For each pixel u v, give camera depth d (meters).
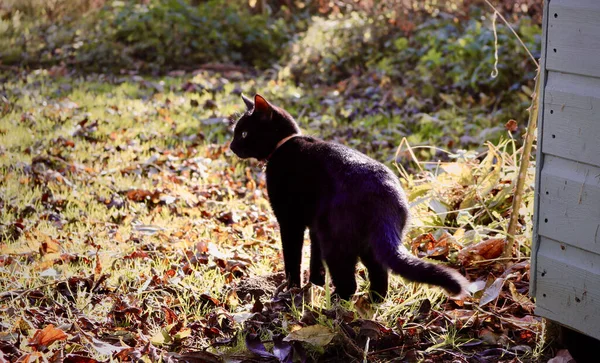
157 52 11.58
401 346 3.72
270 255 5.12
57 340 3.74
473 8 11.12
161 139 7.84
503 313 4.00
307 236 5.32
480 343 3.74
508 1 10.91
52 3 13.39
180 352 3.76
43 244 4.99
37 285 4.47
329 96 9.61
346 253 3.91
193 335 3.95
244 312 4.12
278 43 12.66
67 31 12.32
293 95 9.60
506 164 5.47
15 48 11.60
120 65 11.23
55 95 9.39
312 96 9.65
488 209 4.86
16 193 6.07
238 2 13.42
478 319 3.89
